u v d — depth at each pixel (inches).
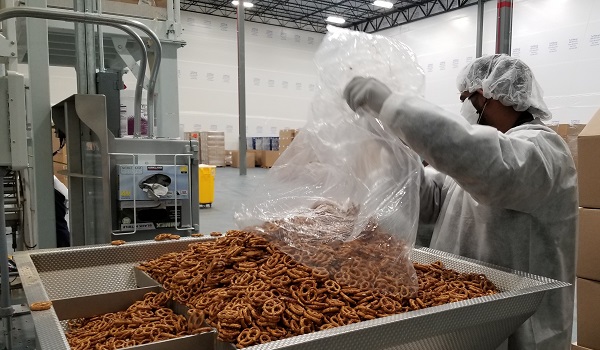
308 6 493.4
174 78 119.0
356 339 29.5
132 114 114.2
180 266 49.1
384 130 42.4
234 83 511.8
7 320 73.0
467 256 52.6
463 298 39.4
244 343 31.6
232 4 480.4
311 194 51.5
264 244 46.2
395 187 43.5
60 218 108.6
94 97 75.0
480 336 37.2
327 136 45.6
